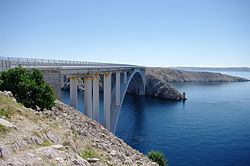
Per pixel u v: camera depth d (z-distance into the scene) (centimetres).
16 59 2220
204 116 7194
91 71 3672
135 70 9625
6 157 749
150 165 1501
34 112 1488
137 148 4575
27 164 719
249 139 4994
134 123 6512
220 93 13212
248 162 3944
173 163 3941
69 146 1089
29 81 1739
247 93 13112
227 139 5028
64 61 3303
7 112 1202
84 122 2117
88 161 1007
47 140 1053
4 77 1727
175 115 7469
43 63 2686
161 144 4800
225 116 7094
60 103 2262
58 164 803
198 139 5069
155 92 12538
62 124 1509
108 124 4778
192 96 11962
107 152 1323
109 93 4881
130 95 13000
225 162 3969
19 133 995
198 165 3869
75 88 3158
